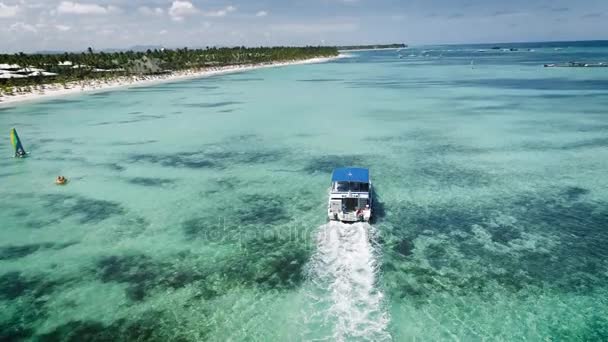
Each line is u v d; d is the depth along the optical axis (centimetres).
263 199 2895
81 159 3941
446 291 1823
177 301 1794
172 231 2444
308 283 1897
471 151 3953
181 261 2116
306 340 1527
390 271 1981
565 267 2000
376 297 1783
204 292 1853
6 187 3216
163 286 1906
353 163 3653
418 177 3253
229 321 1656
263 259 2112
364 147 4178
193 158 3912
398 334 1553
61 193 3077
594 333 1560
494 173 3316
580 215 2548
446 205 2725
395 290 1833
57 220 2619
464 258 2091
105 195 3027
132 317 1698
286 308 1725
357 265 2036
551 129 4766
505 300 1761
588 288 1836
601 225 2416
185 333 1595
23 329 1639
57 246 2294
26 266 2097
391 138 4538
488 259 2080
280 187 3117
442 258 2095
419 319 1641
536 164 3516
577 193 2883
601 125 4878
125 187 3183
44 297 1841
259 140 4562
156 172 3525
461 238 2295
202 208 2766
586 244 2208
